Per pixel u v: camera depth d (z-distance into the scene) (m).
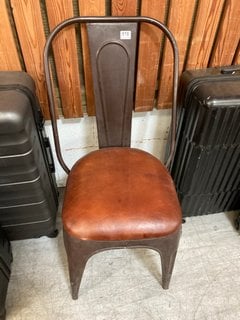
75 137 1.21
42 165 0.93
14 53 0.88
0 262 0.91
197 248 1.19
